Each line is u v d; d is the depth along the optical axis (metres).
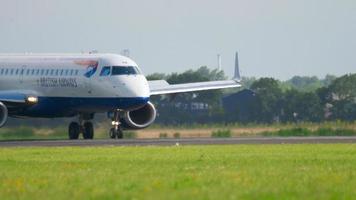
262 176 89.44
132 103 170.00
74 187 81.06
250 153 120.88
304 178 87.50
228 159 110.25
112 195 74.75
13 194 76.19
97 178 88.44
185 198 72.56
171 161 107.88
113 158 113.50
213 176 89.44
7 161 110.31
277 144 141.62
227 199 72.19
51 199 73.06
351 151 123.56
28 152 126.31
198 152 123.56
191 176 89.50
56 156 118.19
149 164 103.88
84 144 149.00
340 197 74.12
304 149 128.12
